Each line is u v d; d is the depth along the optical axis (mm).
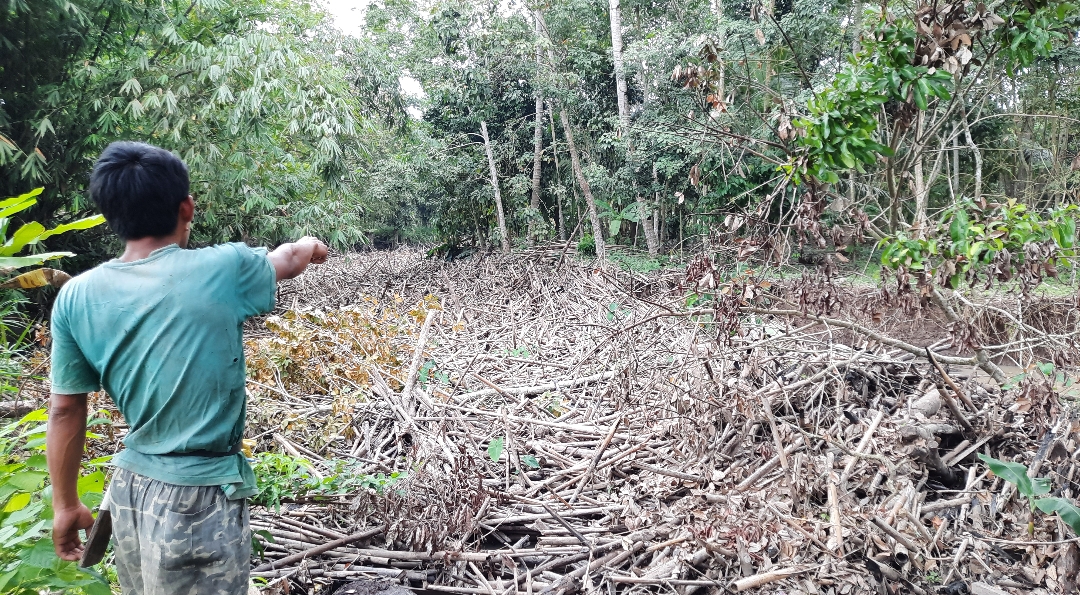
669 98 12953
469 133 15852
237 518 1757
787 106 3729
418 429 3973
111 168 1676
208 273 1700
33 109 8273
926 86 3242
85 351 1679
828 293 3715
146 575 1678
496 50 14266
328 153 9391
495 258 12938
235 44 8844
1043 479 2660
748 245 3664
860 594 2605
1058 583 2611
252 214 10508
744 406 3797
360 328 4824
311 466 3271
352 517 3273
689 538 2941
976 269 3562
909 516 2887
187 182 1785
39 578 1867
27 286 2283
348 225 10664
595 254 14648
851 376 4602
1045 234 3227
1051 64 11445
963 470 3561
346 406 4070
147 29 8992
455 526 3053
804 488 3193
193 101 9039
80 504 1791
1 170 8109
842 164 3467
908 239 3457
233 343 1735
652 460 3932
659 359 5332
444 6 14484
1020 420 3830
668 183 13891
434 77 15141
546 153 16719
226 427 1725
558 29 15375
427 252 17062
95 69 8523
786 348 5082
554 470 3969
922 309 3660
